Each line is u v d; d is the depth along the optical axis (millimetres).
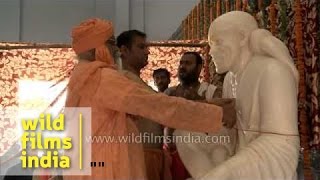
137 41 2111
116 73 1522
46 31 6887
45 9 6906
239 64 1602
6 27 6738
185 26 5328
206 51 3850
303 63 1994
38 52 4648
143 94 1476
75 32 1580
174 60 4605
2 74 4625
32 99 4441
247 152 1433
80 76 1535
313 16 1962
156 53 4621
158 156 2096
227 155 1612
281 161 1395
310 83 1975
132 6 6887
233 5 3184
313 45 1953
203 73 3848
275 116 1417
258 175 1394
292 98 1437
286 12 2170
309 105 1979
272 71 1461
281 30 2199
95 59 1578
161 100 1464
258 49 1549
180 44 3871
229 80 1682
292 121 1420
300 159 1937
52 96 2746
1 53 4707
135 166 1551
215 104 1562
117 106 1473
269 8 2357
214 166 1603
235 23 1599
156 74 3340
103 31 1572
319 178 1869
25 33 6852
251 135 1502
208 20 4047
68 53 4645
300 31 2010
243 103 1547
